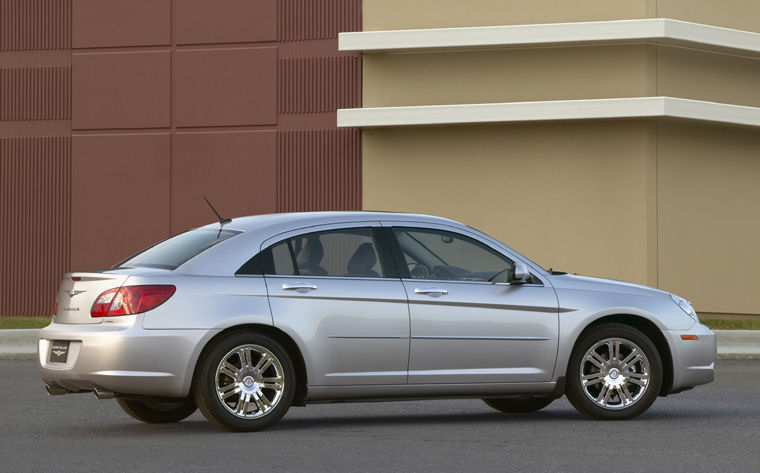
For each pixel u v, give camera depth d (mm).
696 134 34531
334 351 13688
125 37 36344
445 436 13109
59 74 36656
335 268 13945
